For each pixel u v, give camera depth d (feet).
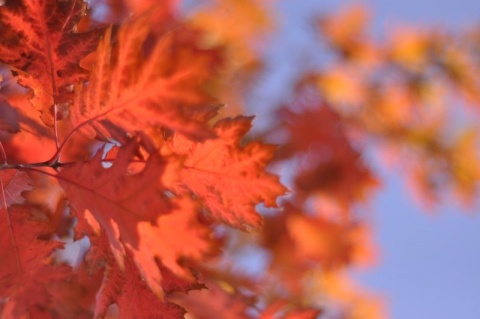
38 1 4.78
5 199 4.96
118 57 4.72
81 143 5.06
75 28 4.83
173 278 4.98
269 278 8.86
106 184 4.85
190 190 4.94
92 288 5.40
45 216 5.25
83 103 4.79
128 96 4.75
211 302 5.73
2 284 5.00
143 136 4.79
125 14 5.87
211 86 9.63
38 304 5.05
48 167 4.90
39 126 5.01
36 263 5.02
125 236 4.85
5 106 4.98
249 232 4.98
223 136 4.91
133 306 5.01
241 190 4.96
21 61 4.82
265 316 5.74
